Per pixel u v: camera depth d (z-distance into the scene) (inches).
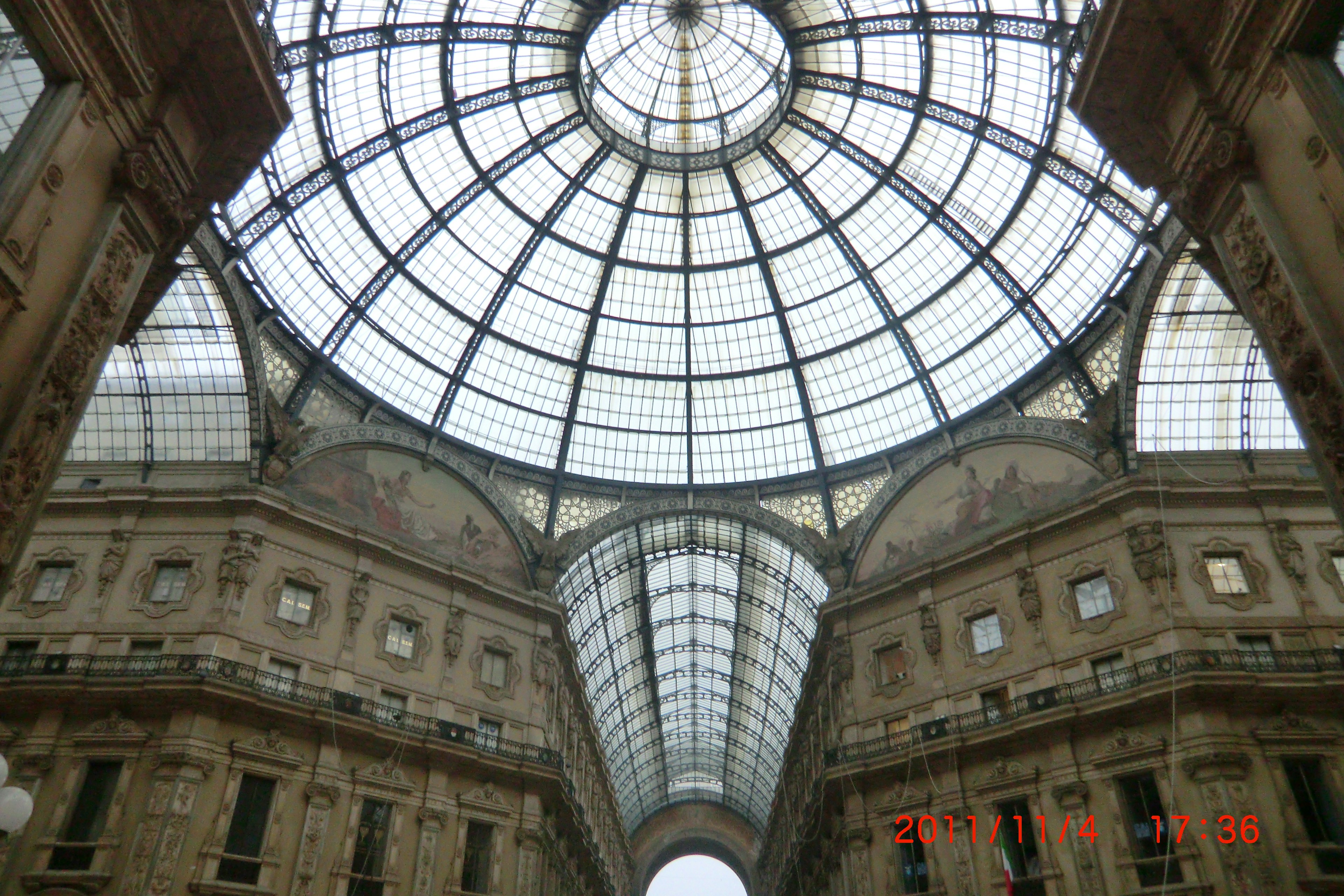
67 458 1187.9
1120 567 1074.1
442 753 1103.6
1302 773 891.4
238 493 1095.6
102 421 1186.0
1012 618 1141.7
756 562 1689.2
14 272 370.0
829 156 1311.5
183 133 496.4
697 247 1429.6
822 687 1453.0
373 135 1154.7
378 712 1088.8
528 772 1170.6
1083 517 1121.4
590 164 1336.1
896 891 1068.5
